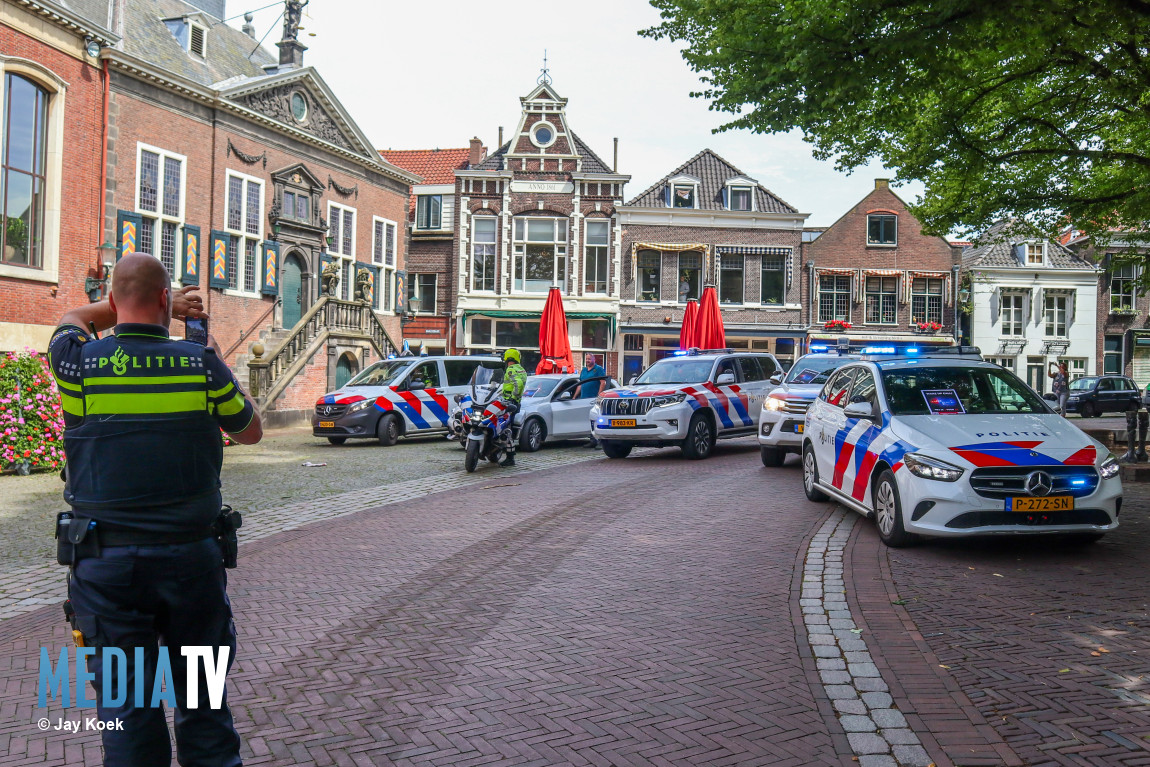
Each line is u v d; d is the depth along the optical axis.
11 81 17.02
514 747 3.55
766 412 12.64
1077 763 3.41
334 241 27.97
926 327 36.12
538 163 35.31
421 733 3.68
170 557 2.65
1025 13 7.40
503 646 4.83
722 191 36.22
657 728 3.74
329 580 6.34
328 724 3.78
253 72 26.91
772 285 36.12
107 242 19.48
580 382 17.08
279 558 7.07
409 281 36.44
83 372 2.69
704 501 9.75
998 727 3.74
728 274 35.97
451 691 4.16
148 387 2.69
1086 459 6.80
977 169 12.67
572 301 35.16
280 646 4.84
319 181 27.02
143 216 20.70
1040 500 6.63
